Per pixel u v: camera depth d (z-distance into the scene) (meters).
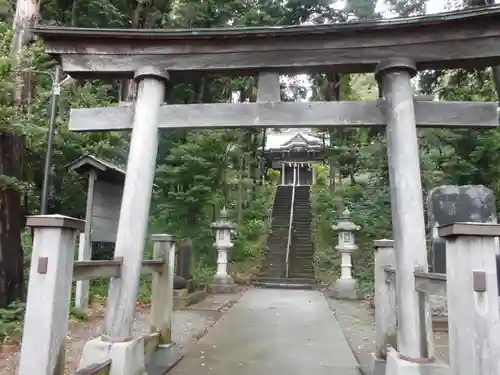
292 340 6.11
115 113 4.36
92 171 7.07
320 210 21.06
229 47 4.24
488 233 2.36
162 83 4.32
